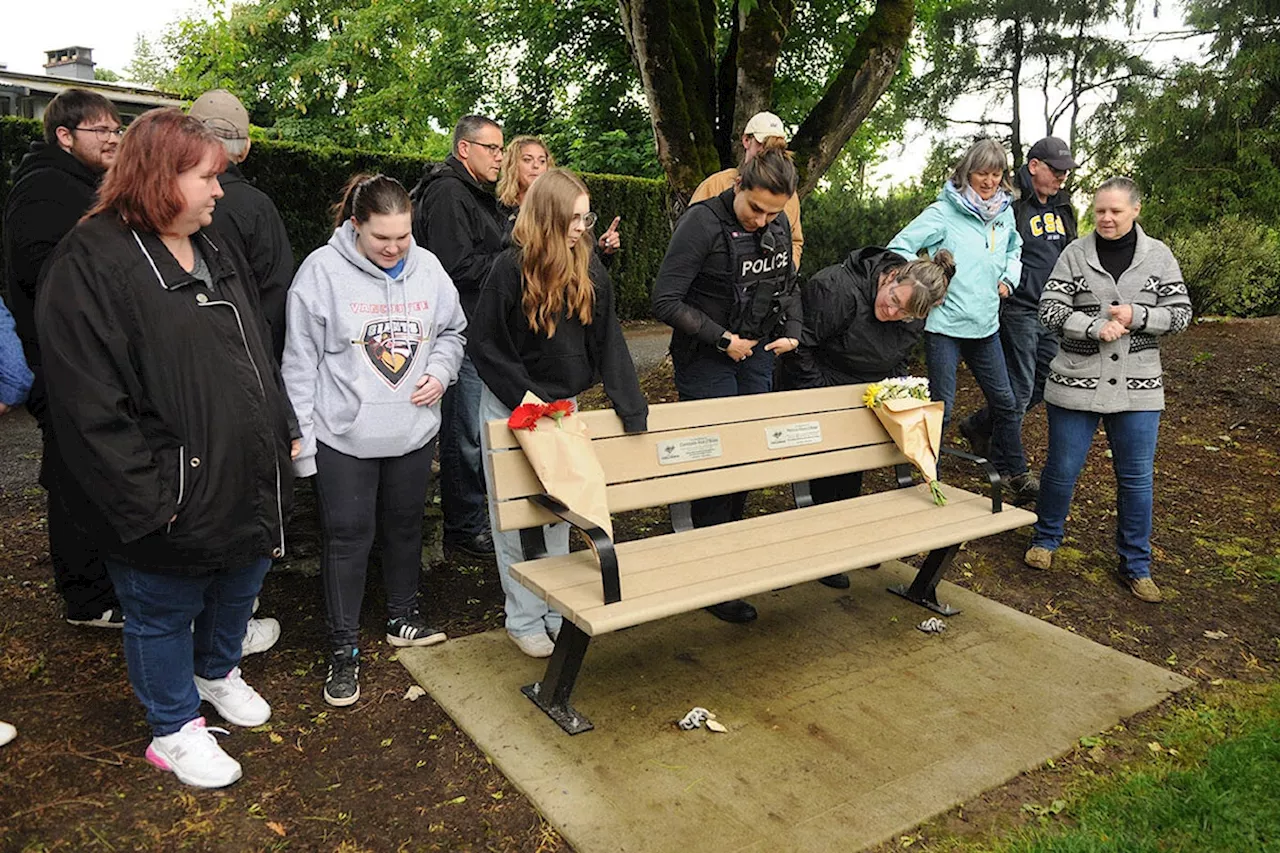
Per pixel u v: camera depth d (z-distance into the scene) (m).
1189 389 7.18
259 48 23.98
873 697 3.09
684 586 2.79
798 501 3.91
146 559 2.23
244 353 2.32
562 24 17.22
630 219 12.97
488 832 2.38
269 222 3.08
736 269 3.49
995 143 4.40
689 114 6.75
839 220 8.47
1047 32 15.63
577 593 2.72
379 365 2.92
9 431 6.05
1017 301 4.98
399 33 22.84
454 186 3.74
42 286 2.08
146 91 15.93
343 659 2.98
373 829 2.37
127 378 2.11
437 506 3.98
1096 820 2.48
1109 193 3.80
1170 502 5.11
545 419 2.95
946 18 15.83
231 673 2.82
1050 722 2.96
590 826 2.38
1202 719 3.02
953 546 3.67
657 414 3.30
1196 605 3.93
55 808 2.37
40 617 3.37
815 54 14.02
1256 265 9.81
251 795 2.48
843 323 3.86
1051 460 4.14
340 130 23.64
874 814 2.47
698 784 2.57
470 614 3.63
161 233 2.20
